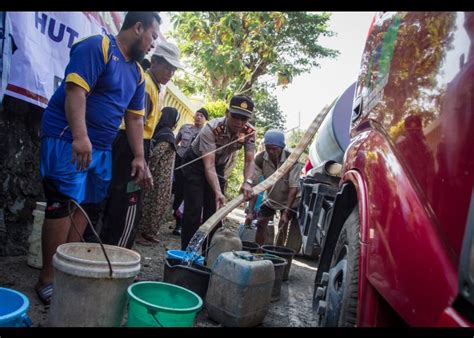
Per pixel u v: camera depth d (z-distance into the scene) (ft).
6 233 12.04
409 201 4.93
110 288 7.14
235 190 40.06
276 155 17.94
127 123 10.48
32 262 11.26
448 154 4.38
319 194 14.40
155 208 16.48
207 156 13.00
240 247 12.18
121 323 8.17
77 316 7.00
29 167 12.67
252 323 9.66
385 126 6.47
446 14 5.21
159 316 7.09
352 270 6.34
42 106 11.89
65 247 7.64
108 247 8.30
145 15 9.24
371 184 6.19
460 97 4.38
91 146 8.52
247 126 13.87
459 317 3.64
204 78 48.21
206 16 45.39
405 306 4.46
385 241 5.19
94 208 11.85
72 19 12.71
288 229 19.57
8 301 6.38
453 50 4.80
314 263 19.54
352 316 6.11
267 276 9.68
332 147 17.81
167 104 27.02
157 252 15.96
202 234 11.59
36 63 11.37
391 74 6.72
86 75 8.49
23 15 10.60
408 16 6.56
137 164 10.48
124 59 9.44
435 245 4.27
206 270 10.82
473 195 3.72
